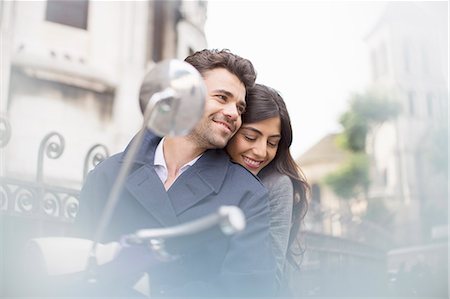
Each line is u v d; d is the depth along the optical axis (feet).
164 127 2.24
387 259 14.78
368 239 15.75
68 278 2.60
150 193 3.49
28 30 16.08
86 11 17.79
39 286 2.63
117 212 3.53
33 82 15.81
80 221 3.71
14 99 15.17
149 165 3.65
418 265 11.07
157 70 2.27
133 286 2.74
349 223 14.56
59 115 16.12
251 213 3.53
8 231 5.88
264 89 5.21
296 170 5.65
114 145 17.08
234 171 3.76
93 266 2.53
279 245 4.87
